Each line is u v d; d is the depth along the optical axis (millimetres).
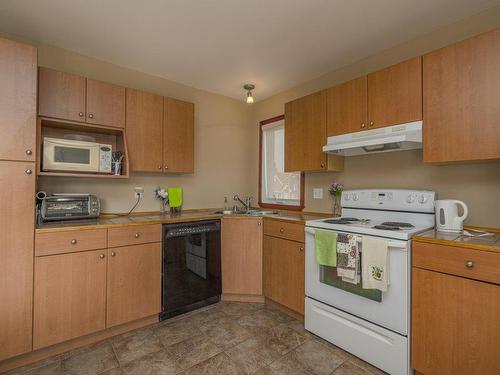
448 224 1738
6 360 1702
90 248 1966
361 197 2338
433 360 1496
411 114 1855
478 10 1854
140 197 2857
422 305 1540
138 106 2539
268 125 3547
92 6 1824
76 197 2225
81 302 1930
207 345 1982
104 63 2629
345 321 1911
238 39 2232
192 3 1791
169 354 1873
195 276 2555
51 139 2086
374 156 2447
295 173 3221
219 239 2744
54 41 2277
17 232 1713
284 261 2457
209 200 3414
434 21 1981
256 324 2295
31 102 1770
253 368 1729
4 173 1680
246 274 2723
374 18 1943
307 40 2242
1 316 1664
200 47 2365
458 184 1946
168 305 2361
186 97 3209
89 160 2262
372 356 1744
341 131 2293
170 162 2752
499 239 1507
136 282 2180
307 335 2125
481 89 1548
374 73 2074
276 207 3414
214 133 3463
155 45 2338
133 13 1898
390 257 1653
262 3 1788
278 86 3236
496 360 1290
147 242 2244
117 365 1755
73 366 1744
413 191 2031
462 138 1620
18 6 1822
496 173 1788
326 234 1963
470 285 1368
